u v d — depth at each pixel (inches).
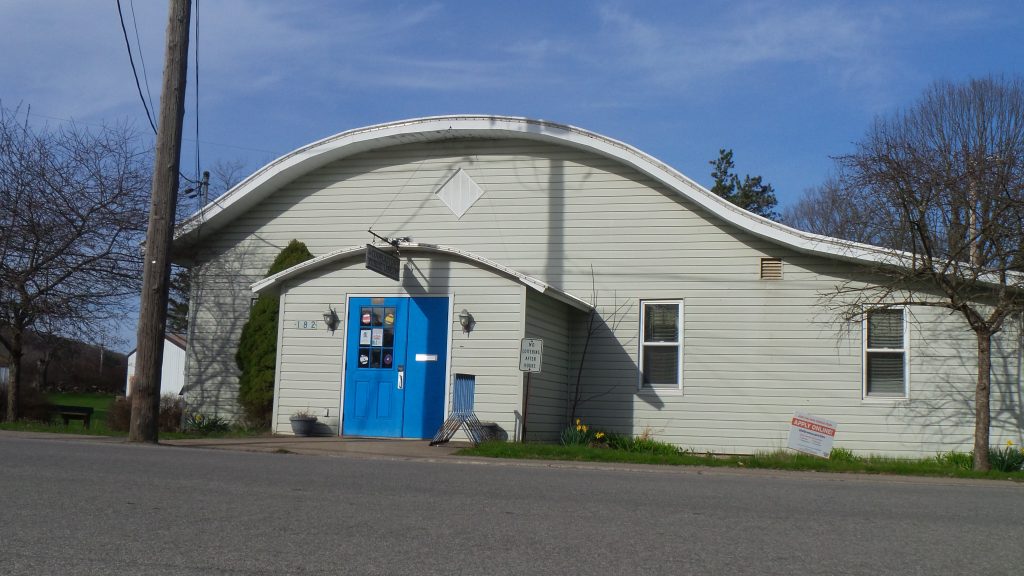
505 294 666.2
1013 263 581.6
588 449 530.3
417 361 675.4
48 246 807.7
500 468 431.8
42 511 256.8
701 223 738.8
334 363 691.4
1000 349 673.6
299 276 706.8
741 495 340.2
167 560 204.8
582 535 245.4
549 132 753.6
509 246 771.4
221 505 274.8
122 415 813.9
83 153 886.4
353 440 632.4
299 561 206.7
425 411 667.4
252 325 780.6
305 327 700.7
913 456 681.0
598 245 756.0
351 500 292.5
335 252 690.2
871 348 698.8
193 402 824.9
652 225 748.0
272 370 762.8
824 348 705.6
